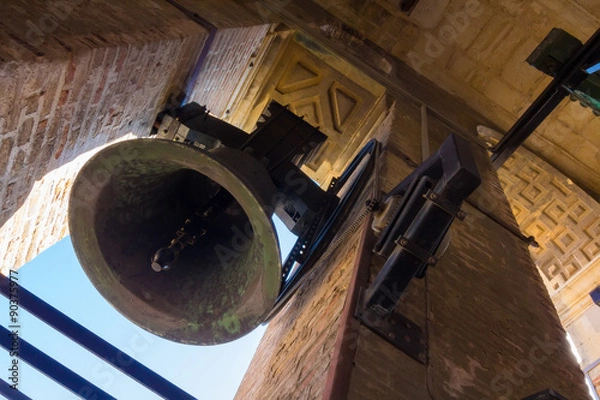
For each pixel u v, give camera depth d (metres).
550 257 8.38
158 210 3.83
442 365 3.03
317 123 7.87
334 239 4.59
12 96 3.46
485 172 6.51
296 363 3.40
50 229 5.14
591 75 3.93
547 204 8.23
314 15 7.98
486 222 5.14
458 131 7.40
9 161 3.85
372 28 8.37
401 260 2.76
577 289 8.15
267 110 4.92
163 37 4.80
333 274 3.89
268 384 3.90
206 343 3.47
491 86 8.50
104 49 4.03
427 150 5.12
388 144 5.60
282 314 5.32
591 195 8.07
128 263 3.60
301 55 7.77
